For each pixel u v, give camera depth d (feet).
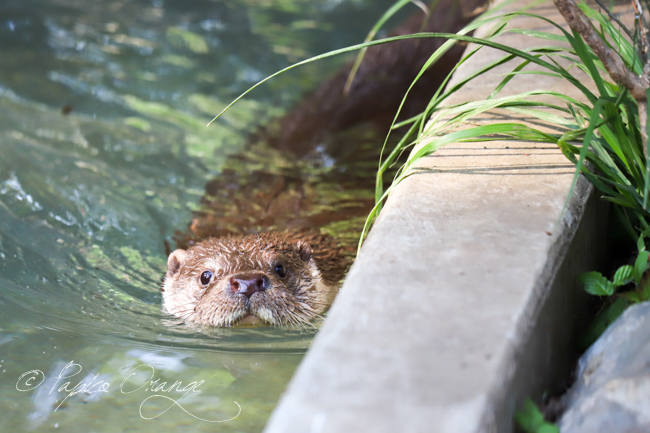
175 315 12.57
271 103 22.86
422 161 9.75
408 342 5.99
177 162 19.08
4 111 21.04
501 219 8.00
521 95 9.25
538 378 6.81
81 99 22.35
